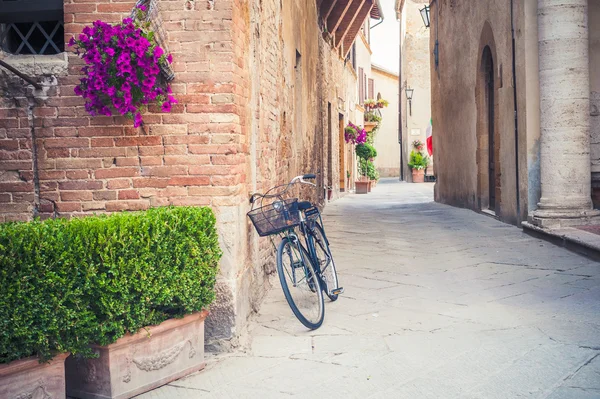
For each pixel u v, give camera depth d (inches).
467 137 594.6
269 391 150.1
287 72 361.7
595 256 296.5
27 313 126.2
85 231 136.3
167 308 160.9
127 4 182.4
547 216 372.8
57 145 182.7
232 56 180.5
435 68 753.6
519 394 142.9
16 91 182.2
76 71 182.4
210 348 180.5
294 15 409.4
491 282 259.9
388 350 176.4
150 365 154.3
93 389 147.7
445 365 163.2
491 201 537.3
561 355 167.3
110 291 140.7
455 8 629.6
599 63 414.9
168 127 181.2
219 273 181.6
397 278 273.0
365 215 571.8
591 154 415.8
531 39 398.9
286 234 210.8
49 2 186.4
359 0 811.4
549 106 376.2
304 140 478.0
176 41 179.9
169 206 174.4
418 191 1017.5
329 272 235.6
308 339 188.9
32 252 126.0
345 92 976.3
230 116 180.9
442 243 373.7
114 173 182.2
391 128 1958.7
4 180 183.3
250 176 217.6
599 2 415.2
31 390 131.8
